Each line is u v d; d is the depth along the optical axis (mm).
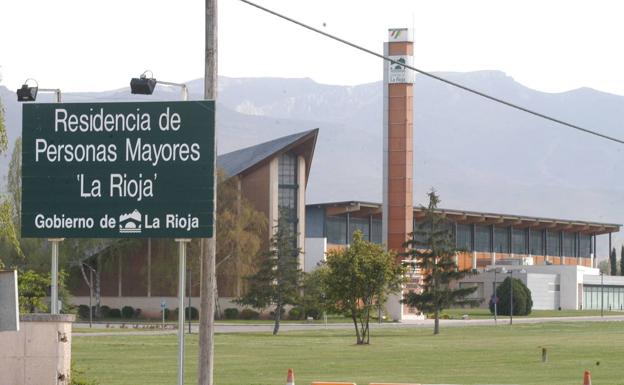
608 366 82938
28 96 39875
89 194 39719
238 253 188000
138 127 39344
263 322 181625
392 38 199250
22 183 40094
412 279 197375
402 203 197125
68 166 39875
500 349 106500
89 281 196625
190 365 82125
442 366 82750
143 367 79688
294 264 145250
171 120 39062
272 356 95375
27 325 37875
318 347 110750
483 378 70000
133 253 194625
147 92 39000
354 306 119438
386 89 198875
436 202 161250
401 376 71750
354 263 119000
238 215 191875
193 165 38875
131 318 193125
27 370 37781
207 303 38156
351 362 87312
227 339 125750
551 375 73188
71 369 42500
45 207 39969
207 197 38750
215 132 38750
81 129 39844
